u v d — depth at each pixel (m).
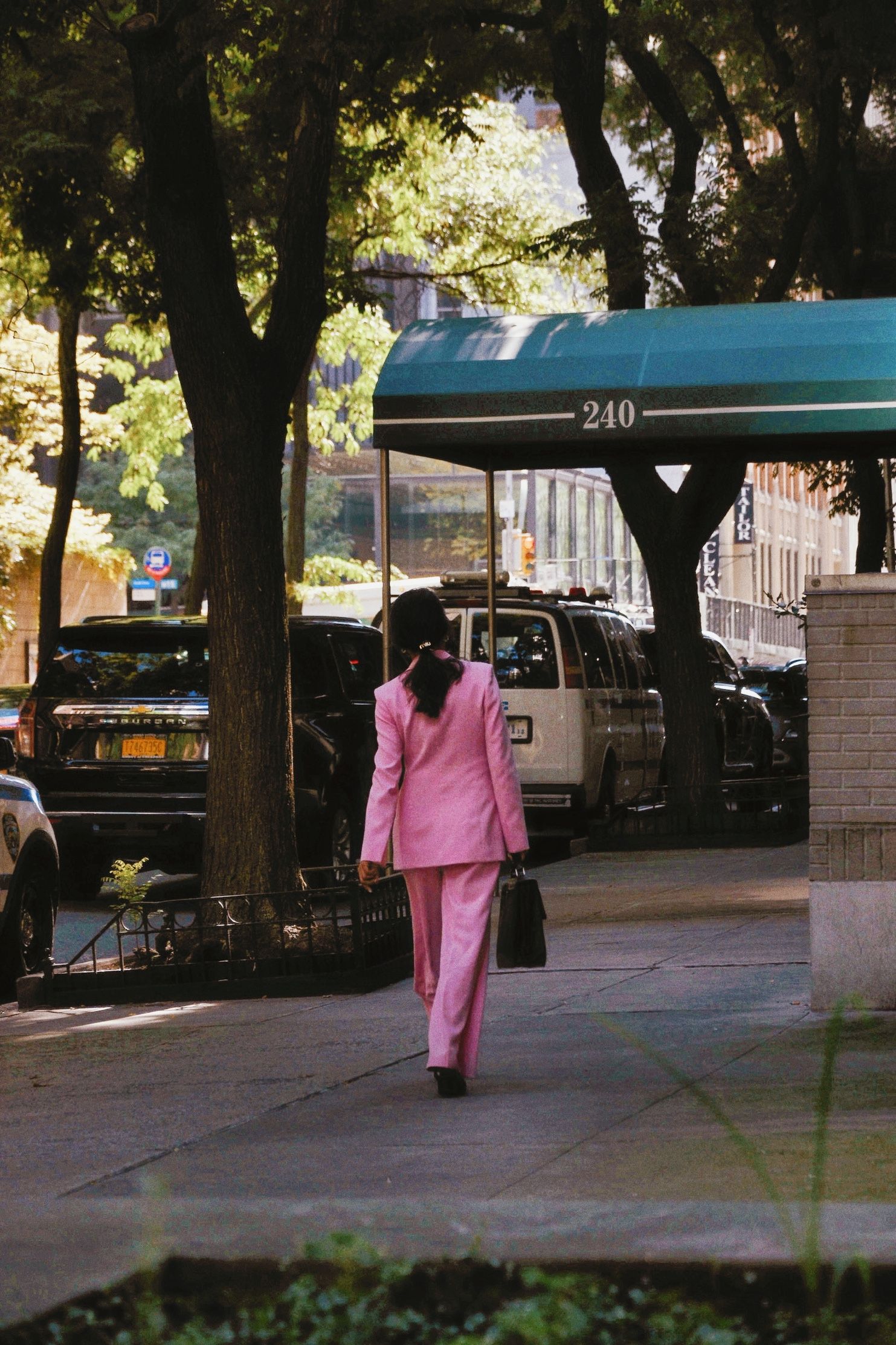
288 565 45.88
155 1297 5.59
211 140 16.11
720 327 18.36
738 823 27.53
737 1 29.53
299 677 23.16
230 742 16.16
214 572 16.28
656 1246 5.86
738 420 17.97
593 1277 5.68
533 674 27.38
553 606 27.53
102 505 90.62
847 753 12.11
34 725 22.47
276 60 16.58
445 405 18.59
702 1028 11.77
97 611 64.25
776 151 38.06
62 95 30.30
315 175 16.59
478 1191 7.36
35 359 46.41
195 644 22.52
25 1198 7.12
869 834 12.10
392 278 46.34
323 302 16.67
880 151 36.12
